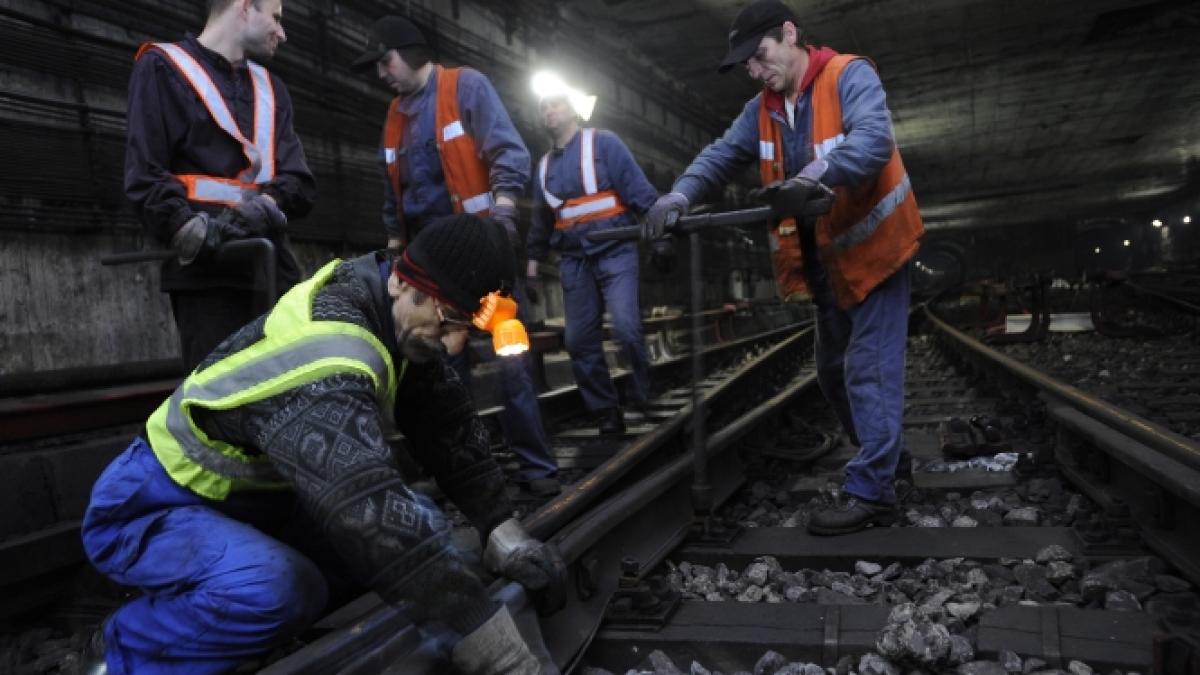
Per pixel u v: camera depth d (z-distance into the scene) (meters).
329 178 7.82
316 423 1.37
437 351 1.60
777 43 3.11
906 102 21.78
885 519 3.12
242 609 1.53
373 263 1.63
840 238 3.12
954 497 3.63
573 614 2.19
